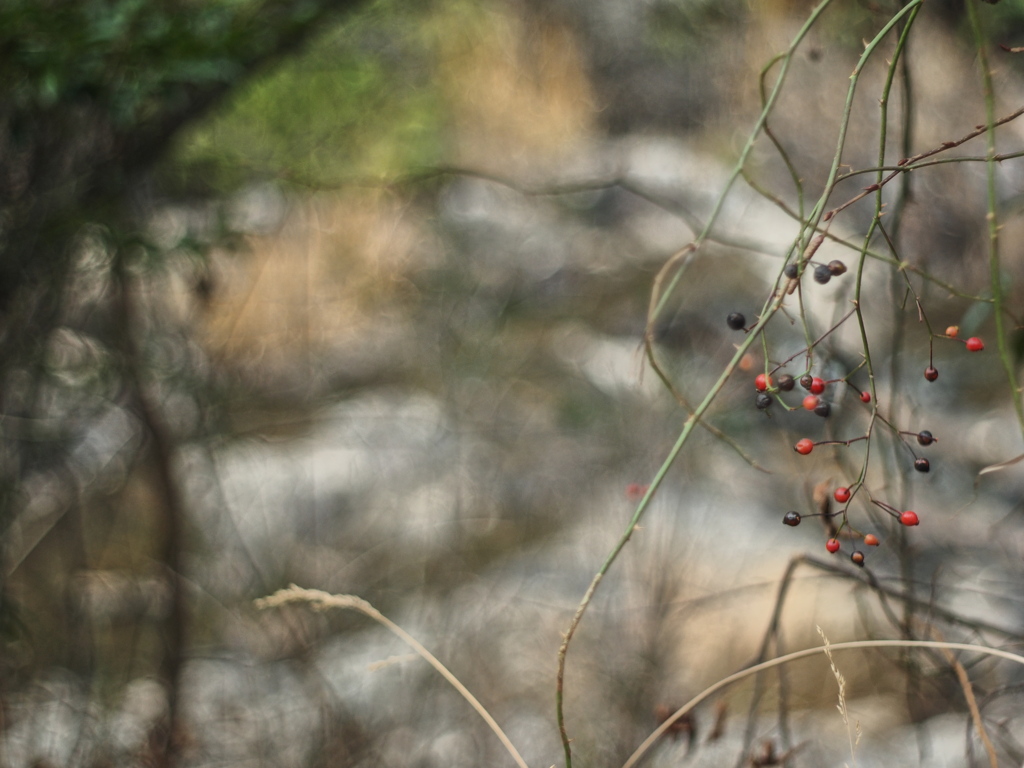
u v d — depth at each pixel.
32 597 3.54
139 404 3.26
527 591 4.14
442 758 3.41
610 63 7.68
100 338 3.09
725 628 3.79
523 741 3.44
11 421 2.99
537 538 4.53
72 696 3.40
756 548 4.20
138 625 3.56
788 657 1.56
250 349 5.42
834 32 3.85
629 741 3.25
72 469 3.58
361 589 4.21
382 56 4.61
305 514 4.73
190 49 2.60
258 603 1.67
